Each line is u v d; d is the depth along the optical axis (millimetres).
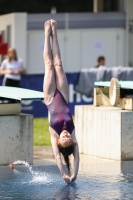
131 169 27672
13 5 109312
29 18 62062
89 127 32812
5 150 28781
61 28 63281
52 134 24297
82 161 30562
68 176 24422
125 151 30625
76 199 21531
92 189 23266
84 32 63719
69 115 24625
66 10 111562
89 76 52688
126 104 31641
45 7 110625
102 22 63781
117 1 68875
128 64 64250
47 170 27484
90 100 52844
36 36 62406
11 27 61906
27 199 21594
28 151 29172
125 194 22344
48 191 22969
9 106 29188
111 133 31141
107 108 32719
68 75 52312
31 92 29781
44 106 52156
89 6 112125
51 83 25641
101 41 64000
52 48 26562
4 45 55656
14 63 49969
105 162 29859
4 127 28703
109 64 64250
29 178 25531
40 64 62656
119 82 32938
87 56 64000
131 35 64125
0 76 51000
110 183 24406
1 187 23734
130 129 30656
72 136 24328
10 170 27438
